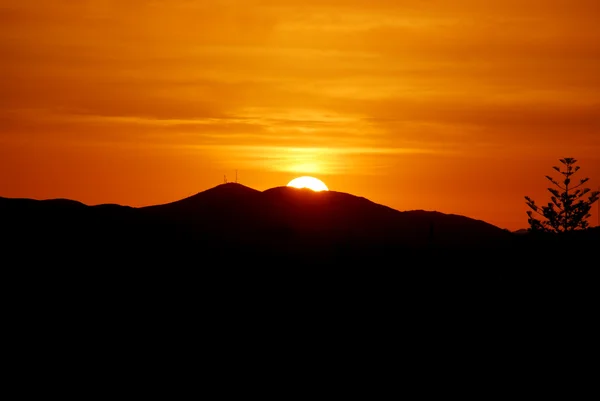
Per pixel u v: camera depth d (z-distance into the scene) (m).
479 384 123.19
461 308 174.88
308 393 117.88
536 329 157.00
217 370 127.44
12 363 124.56
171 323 153.75
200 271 199.88
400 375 127.19
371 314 169.25
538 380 124.44
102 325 148.25
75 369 124.06
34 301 159.38
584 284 193.00
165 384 119.81
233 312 166.12
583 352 141.00
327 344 145.00
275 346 142.25
